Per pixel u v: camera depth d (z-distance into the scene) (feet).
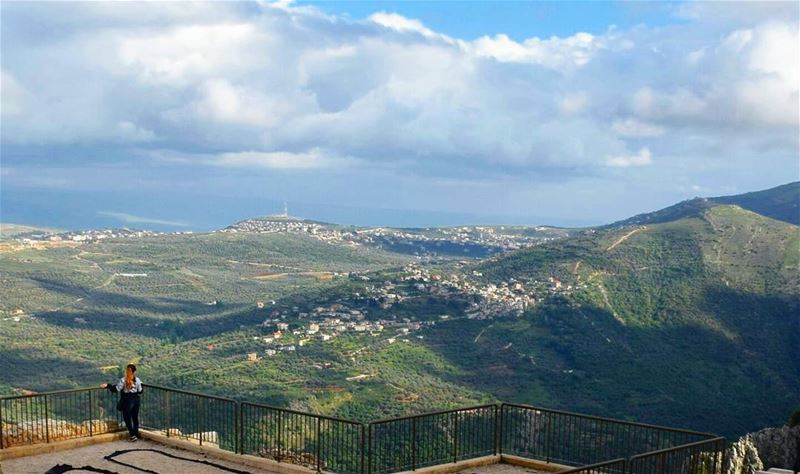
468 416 61.11
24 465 57.26
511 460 58.59
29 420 68.85
